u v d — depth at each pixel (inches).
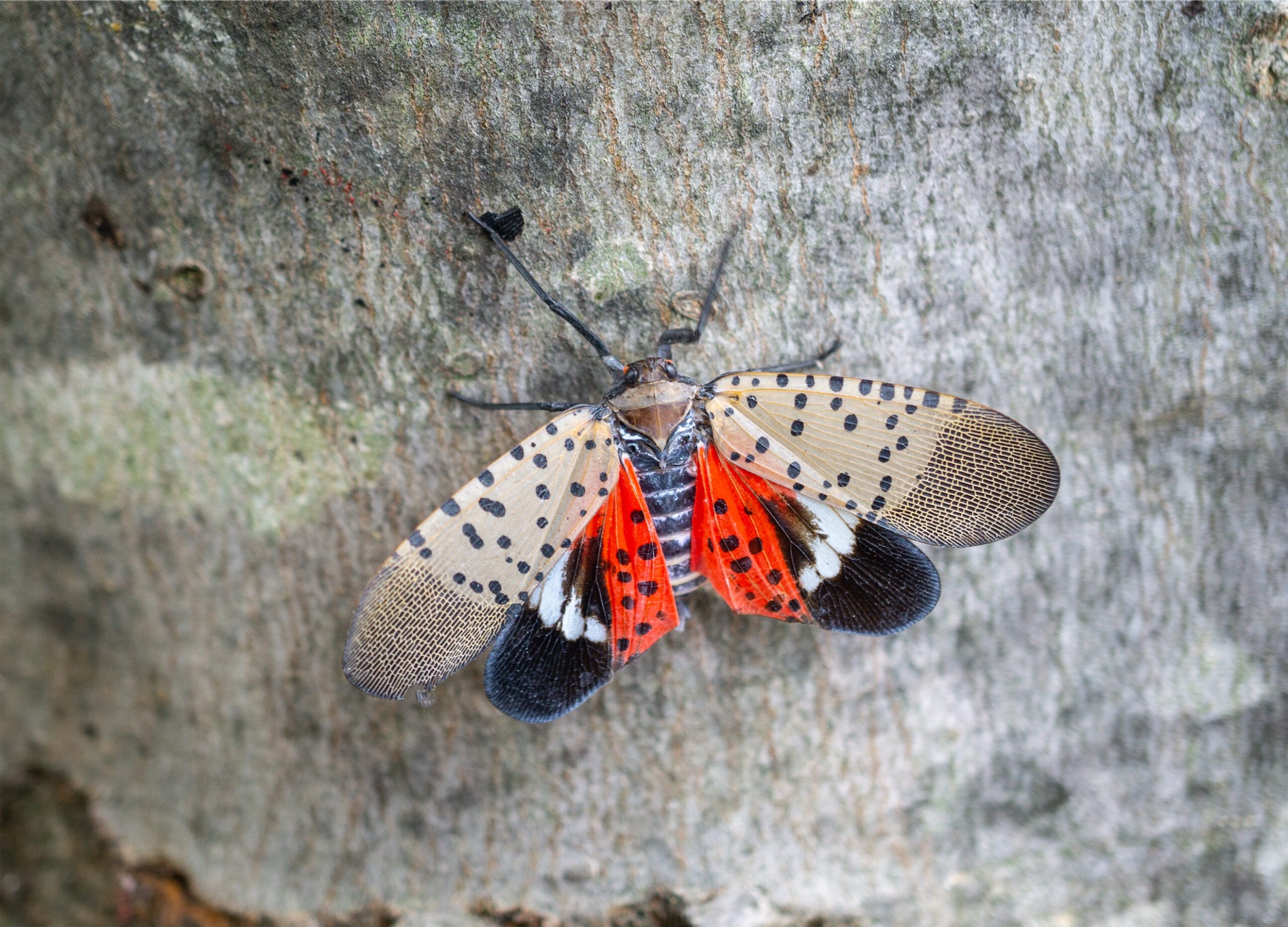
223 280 5.4
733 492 5.3
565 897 5.6
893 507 5.2
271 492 5.6
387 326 5.4
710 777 5.6
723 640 5.5
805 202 5.3
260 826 5.8
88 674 5.9
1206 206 5.3
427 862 5.7
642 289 5.4
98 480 5.7
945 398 5.1
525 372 5.4
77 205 5.4
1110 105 5.2
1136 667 5.5
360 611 5.1
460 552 5.1
